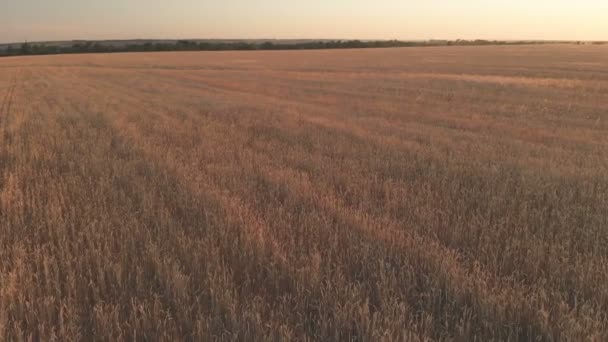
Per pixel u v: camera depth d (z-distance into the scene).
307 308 3.23
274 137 10.26
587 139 10.61
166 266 3.62
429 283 3.51
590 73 31.73
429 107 16.50
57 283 3.35
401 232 4.53
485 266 3.82
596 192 6.02
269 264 3.79
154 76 35.00
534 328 2.99
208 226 4.56
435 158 8.09
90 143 9.38
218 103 17.28
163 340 2.81
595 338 2.79
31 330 2.98
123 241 4.23
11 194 5.75
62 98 19.70
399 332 2.86
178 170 7.02
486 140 10.21
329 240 4.25
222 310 3.16
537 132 11.49
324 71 38.81
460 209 5.31
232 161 7.81
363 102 17.89
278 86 25.34
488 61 48.75
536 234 4.56
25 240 4.27
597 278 3.58
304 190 5.98
